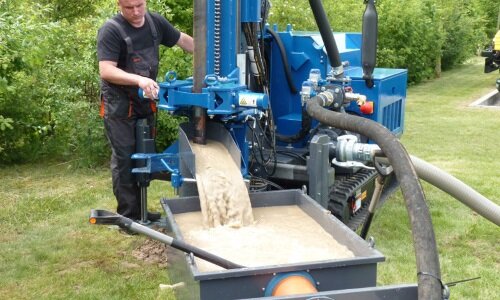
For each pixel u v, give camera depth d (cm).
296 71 499
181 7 761
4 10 696
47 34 690
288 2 996
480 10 2391
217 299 251
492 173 736
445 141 945
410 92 1562
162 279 426
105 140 746
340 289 265
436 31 1764
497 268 449
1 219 568
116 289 411
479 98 1441
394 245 491
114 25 444
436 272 209
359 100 439
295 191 394
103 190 663
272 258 307
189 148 369
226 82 366
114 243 499
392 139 268
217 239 336
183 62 711
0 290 412
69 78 741
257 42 421
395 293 242
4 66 654
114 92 451
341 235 322
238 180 373
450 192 298
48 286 418
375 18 375
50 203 616
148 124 474
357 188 485
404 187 239
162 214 546
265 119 464
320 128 466
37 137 820
